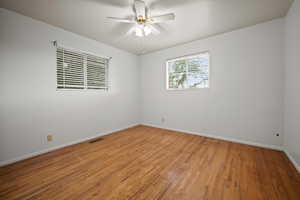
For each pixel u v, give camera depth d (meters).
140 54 4.13
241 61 2.49
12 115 1.88
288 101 1.96
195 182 1.43
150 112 4.04
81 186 1.38
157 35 2.74
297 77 1.67
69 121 2.53
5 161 1.81
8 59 1.84
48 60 2.23
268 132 2.29
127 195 1.25
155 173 1.61
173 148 2.36
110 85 3.35
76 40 2.61
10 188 1.34
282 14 2.02
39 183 1.42
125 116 3.79
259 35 2.30
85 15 2.01
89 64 2.93
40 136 2.15
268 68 2.25
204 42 2.90
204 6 1.82
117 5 1.78
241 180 1.46
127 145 2.52
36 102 2.10
